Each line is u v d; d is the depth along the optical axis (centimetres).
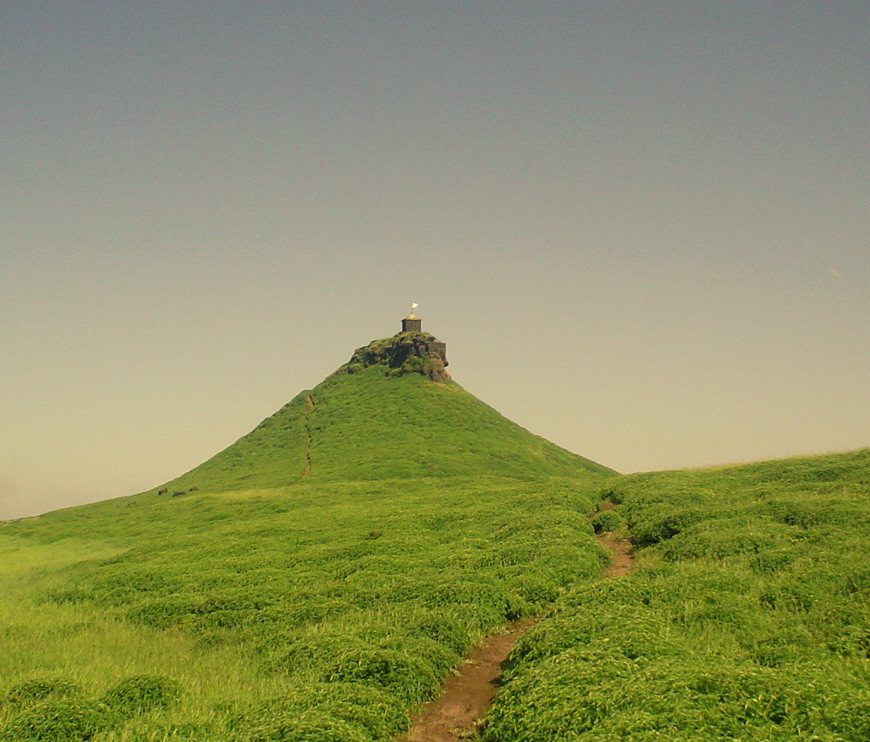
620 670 2188
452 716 2372
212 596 4369
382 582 4234
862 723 1636
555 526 4934
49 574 6078
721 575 3231
